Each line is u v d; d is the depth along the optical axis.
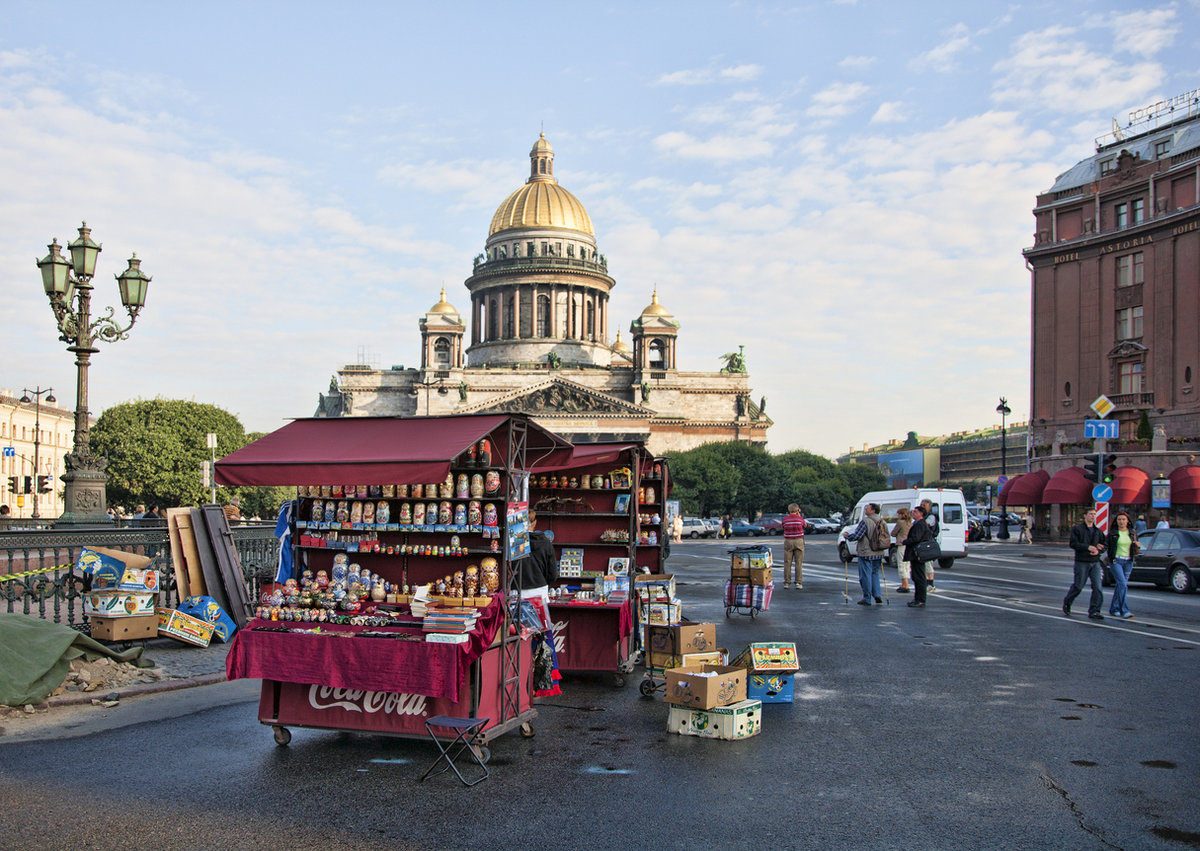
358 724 10.03
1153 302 57.84
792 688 12.13
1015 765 9.37
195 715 11.58
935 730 10.74
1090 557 21.08
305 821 7.88
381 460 10.02
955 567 38.97
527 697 10.84
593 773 9.20
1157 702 12.13
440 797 8.49
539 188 138.75
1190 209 54.78
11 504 97.06
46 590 16.58
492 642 9.91
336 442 10.87
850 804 8.24
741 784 8.80
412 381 121.81
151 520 36.72
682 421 120.44
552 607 14.01
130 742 10.32
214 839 7.48
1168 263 56.91
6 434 96.88
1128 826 7.70
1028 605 23.78
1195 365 54.91
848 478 134.75
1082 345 62.66
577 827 7.71
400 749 10.12
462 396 118.81
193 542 17.12
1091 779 8.91
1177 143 59.06
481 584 10.26
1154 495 51.50
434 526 10.77
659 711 11.98
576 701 12.62
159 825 7.78
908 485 195.38
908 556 23.89
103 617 14.77
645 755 9.84
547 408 115.25
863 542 23.89
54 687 12.20
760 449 116.12
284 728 10.26
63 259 19.02
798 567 28.53
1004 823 7.77
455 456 9.81
